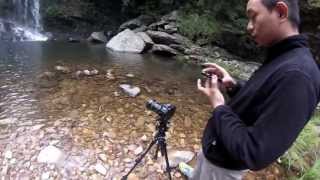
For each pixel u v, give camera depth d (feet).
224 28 28.71
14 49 23.72
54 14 32.86
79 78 16.62
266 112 4.44
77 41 29.73
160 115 7.72
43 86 15.21
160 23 28.09
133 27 30.55
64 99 13.91
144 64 21.29
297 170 11.25
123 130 11.98
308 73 4.31
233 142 4.64
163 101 14.76
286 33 4.67
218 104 5.18
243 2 29.30
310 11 29.30
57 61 20.01
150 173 10.15
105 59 21.53
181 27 27.48
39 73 17.10
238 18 29.27
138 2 33.01
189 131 12.57
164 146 8.02
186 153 11.18
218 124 4.96
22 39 29.84
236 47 29.55
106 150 10.85
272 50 4.82
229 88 6.35
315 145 12.40
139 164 10.41
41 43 27.63
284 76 4.39
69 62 19.93
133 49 24.91
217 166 5.71
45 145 10.72
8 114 12.32
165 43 26.02
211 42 28.25
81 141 11.14
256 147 4.41
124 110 13.37
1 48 23.90
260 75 4.84
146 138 11.64
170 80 18.03
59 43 28.14
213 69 6.40
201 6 29.45
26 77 16.38
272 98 4.42
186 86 17.24
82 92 14.76
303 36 4.70
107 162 10.36
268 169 11.03
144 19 31.12
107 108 13.41
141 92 15.46
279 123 4.30
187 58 24.47
